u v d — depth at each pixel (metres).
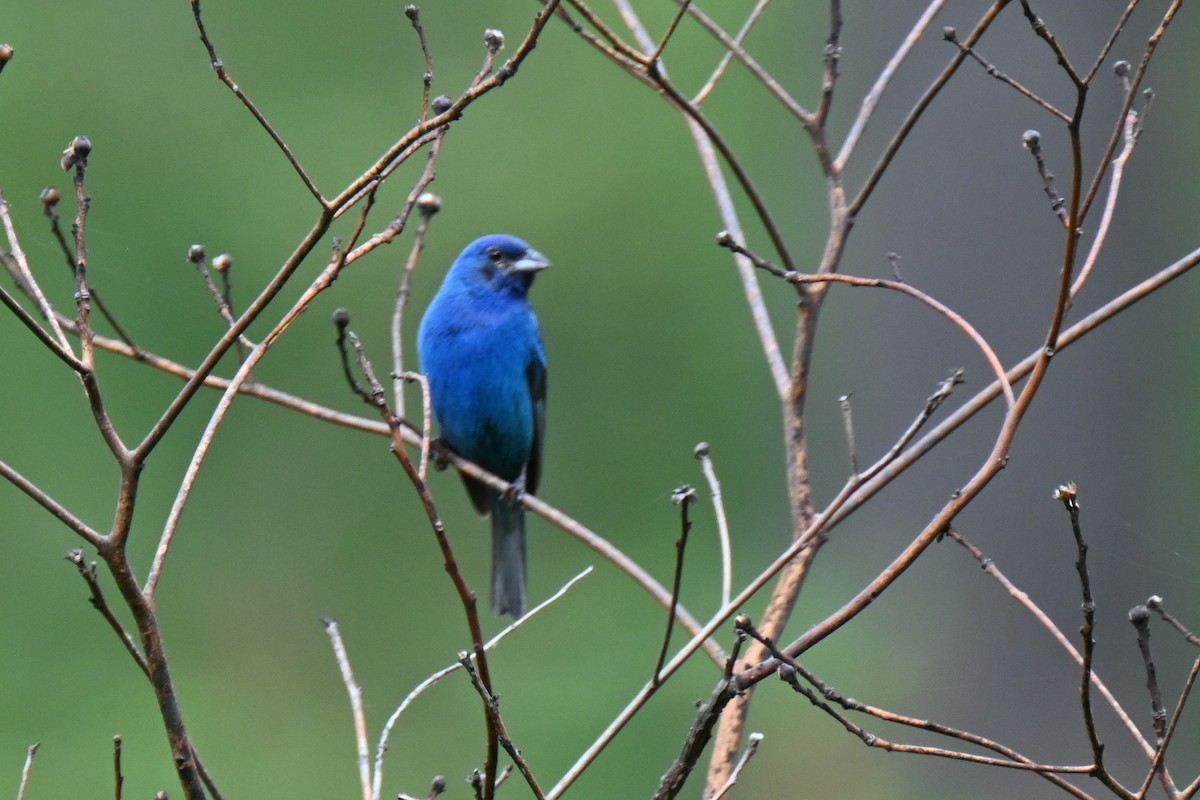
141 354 5.90
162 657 3.97
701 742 4.13
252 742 15.07
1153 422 13.42
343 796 14.37
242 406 17.61
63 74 18.30
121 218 17.92
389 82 19.33
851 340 14.47
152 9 18.70
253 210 18.36
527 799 13.71
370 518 17.56
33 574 16.17
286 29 19.17
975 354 13.45
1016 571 13.18
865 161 15.48
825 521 4.42
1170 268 5.09
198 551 17.00
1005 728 13.00
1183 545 13.24
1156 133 14.57
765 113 19.25
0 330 16.70
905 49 6.05
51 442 16.70
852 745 13.48
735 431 19.06
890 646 13.60
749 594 4.41
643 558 18.41
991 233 13.41
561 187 19.42
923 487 13.65
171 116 18.47
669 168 19.62
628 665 15.84
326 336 18.17
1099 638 12.95
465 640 16.80
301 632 16.70
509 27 19.84
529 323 9.64
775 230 5.79
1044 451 13.22
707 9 19.50
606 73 19.80
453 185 19.36
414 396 9.67
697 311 19.36
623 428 19.20
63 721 14.98
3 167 17.66
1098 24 13.09
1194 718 12.79
